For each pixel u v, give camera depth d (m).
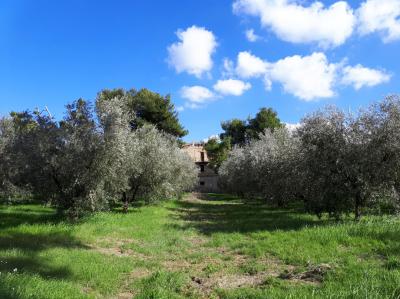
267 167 25.62
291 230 15.41
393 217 15.44
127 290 8.80
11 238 13.25
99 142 18.38
